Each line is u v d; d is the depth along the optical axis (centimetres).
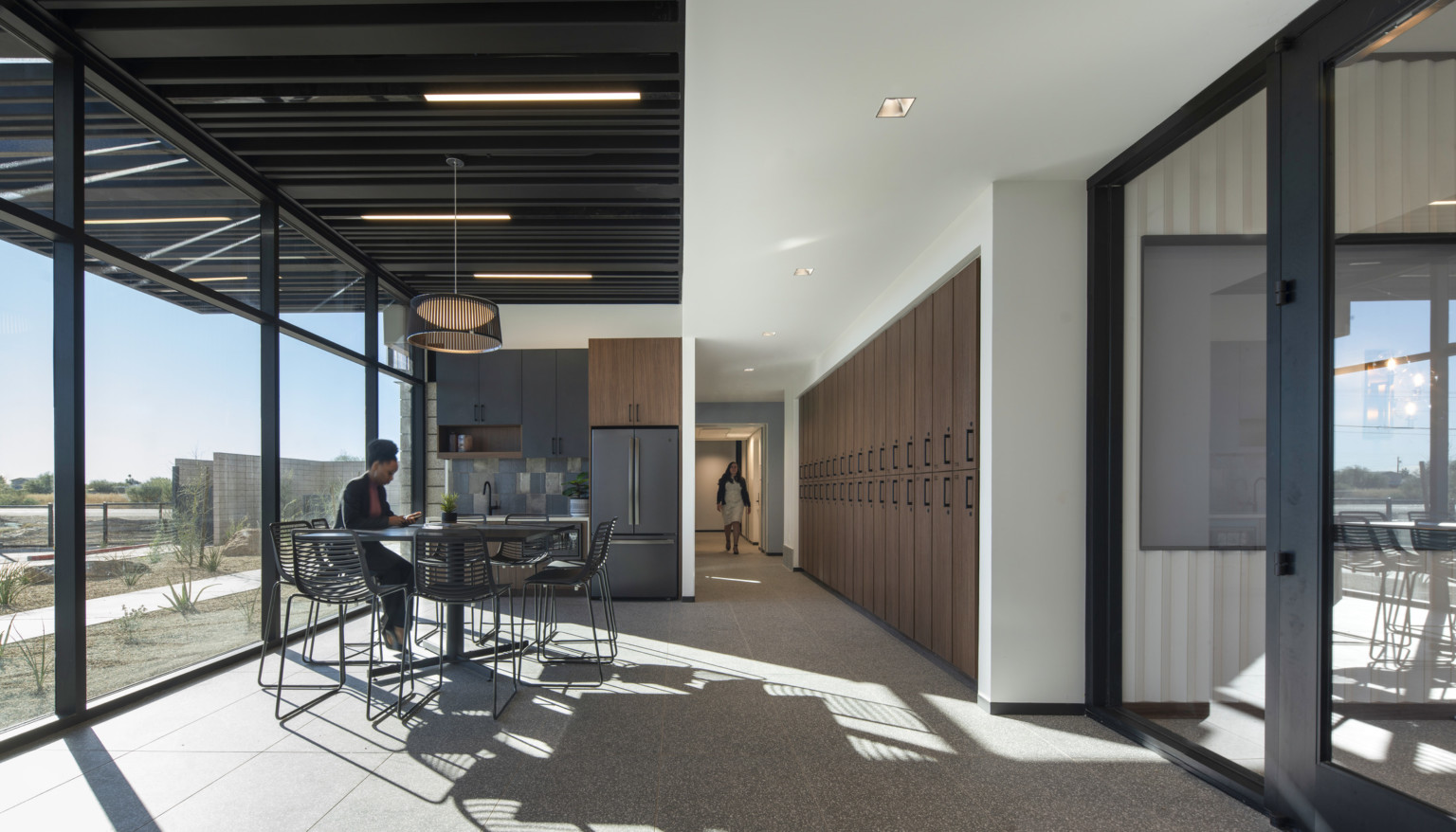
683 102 277
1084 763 283
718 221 403
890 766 280
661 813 238
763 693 380
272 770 267
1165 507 325
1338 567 212
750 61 248
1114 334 338
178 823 224
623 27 271
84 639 304
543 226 472
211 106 332
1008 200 350
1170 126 287
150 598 346
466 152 372
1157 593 327
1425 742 188
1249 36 233
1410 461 192
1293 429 226
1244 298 302
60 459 291
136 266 327
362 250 529
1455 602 180
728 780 266
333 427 521
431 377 768
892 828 229
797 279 520
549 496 784
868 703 362
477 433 782
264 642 374
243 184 398
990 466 346
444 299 405
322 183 413
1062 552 344
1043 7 218
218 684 370
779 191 362
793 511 1045
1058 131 299
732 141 308
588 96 317
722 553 1267
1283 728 229
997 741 307
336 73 304
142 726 307
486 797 248
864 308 611
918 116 287
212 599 393
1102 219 343
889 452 563
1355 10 204
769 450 1260
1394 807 191
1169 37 234
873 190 362
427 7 268
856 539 668
